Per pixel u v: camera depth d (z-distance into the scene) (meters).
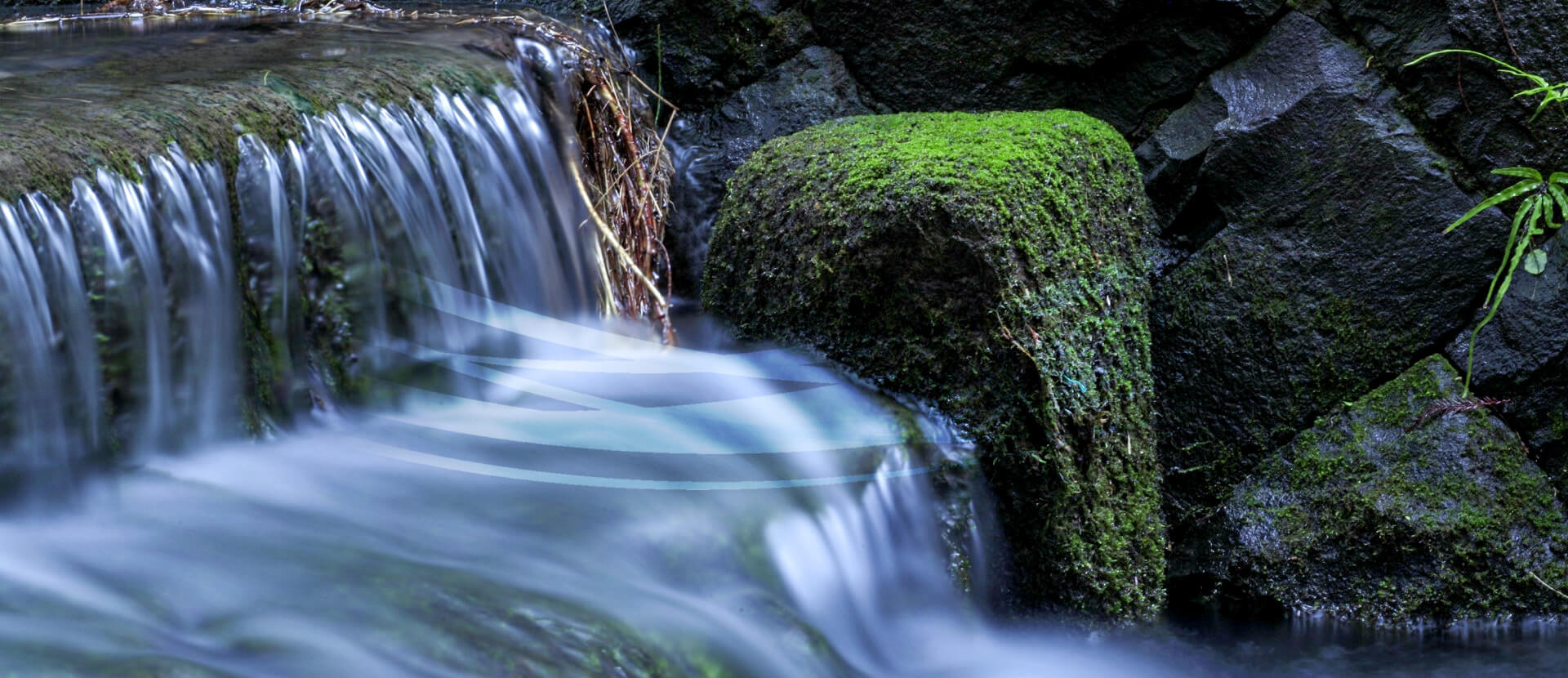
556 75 4.34
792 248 3.91
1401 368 4.29
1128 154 4.39
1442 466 4.16
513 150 4.02
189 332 2.94
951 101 4.75
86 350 2.72
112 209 2.78
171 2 5.22
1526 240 3.95
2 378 2.55
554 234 4.13
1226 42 4.43
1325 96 4.29
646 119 4.79
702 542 2.95
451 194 3.71
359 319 3.38
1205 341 4.47
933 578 3.51
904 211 3.56
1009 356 3.56
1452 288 4.22
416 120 3.65
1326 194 4.32
